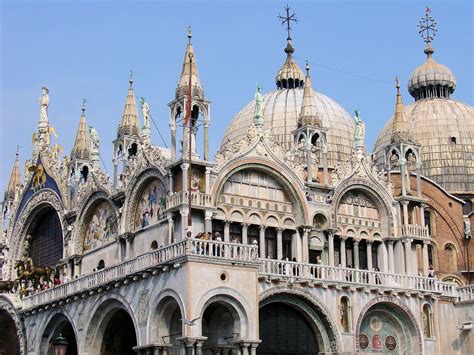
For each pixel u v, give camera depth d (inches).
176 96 2043.6
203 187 1995.6
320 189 2201.0
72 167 2696.9
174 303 1776.6
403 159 2367.1
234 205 2062.0
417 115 3474.4
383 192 2309.3
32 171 2972.4
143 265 1866.4
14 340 2915.8
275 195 2142.0
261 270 1897.1
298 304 1966.0
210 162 2005.4
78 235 2554.1
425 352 2107.5
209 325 1834.4
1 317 2815.0
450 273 2790.4
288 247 2143.2
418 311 2132.1
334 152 3006.9
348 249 2258.9
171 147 2048.5
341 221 2241.6
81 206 2529.5
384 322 2123.5
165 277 1776.6
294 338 1975.9
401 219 2315.5
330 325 1975.9
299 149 2321.6
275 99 3142.2
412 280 2142.0
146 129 2276.1
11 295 2613.2
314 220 2183.8
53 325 2367.1
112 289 2000.5
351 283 2021.4
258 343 1738.4
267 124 3046.3
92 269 2447.1
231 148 2070.6
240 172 2095.2
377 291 2065.7
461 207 2871.6
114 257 2308.1
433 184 2819.9
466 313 2178.9
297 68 3272.6
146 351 1807.3
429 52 3688.5
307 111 2272.4
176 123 2062.0
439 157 3321.9
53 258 2859.3
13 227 3078.2
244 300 1742.1
